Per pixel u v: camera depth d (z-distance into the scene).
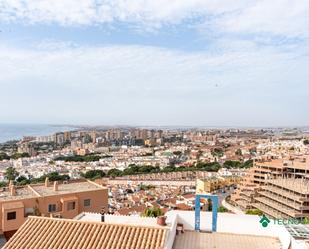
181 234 26.02
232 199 137.50
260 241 24.92
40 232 23.86
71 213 54.28
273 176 134.75
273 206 111.00
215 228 26.64
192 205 111.69
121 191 163.50
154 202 124.06
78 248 21.88
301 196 102.62
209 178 179.12
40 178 194.12
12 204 49.44
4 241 46.94
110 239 22.52
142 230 23.25
